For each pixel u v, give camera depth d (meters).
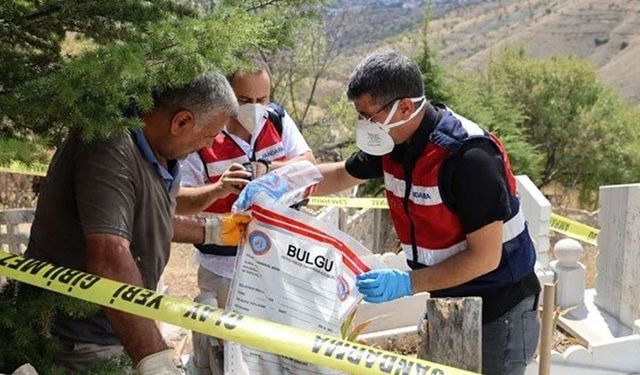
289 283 2.41
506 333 3.08
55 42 2.57
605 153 25.42
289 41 2.89
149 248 2.38
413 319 4.93
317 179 2.62
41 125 2.35
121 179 2.19
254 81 3.50
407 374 1.79
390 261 5.09
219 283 3.72
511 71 25.86
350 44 17.50
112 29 2.48
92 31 2.49
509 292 3.05
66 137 2.38
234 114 2.46
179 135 2.37
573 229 6.33
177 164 2.58
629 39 137.75
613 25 145.38
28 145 2.17
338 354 1.85
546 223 5.37
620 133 25.36
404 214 2.99
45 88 2.15
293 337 1.90
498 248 2.80
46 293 2.28
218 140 3.63
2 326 2.24
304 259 2.40
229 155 3.63
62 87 2.04
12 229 5.25
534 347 3.21
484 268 2.79
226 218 2.98
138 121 2.17
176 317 1.94
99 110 2.13
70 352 2.44
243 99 3.54
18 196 9.02
